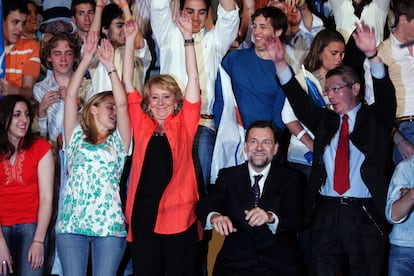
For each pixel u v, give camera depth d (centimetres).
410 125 1070
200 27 1132
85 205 976
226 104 1116
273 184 971
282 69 972
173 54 1132
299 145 1084
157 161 958
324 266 942
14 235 1005
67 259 968
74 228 971
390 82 952
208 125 1120
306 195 962
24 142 1015
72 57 1164
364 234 937
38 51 1226
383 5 1203
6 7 1215
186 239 953
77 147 995
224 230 924
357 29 952
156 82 979
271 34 1109
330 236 945
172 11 1157
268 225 954
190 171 971
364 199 948
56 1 1333
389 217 927
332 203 949
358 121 959
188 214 956
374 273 938
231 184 979
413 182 929
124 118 984
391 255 938
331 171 955
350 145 958
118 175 997
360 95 1111
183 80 1130
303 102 977
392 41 1084
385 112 959
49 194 1019
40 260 1004
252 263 951
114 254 970
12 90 1173
